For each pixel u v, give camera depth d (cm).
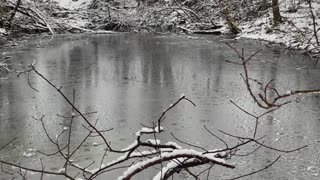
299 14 2434
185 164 295
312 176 672
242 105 1048
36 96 1131
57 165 718
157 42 2223
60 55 1789
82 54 1820
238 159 734
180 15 2836
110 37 2478
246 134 857
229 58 1689
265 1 2581
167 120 944
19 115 977
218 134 859
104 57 1745
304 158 736
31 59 1683
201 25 2678
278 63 1575
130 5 3094
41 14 2683
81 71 1455
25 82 1286
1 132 875
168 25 2844
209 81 1299
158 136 852
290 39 1975
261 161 727
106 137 842
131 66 1548
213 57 1725
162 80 1319
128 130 881
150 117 964
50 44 2136
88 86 1241
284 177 670
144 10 2889
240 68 1491
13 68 1498
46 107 1037
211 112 996
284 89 1190
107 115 976
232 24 2506
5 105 1051
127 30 2839
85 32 2722
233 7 2697
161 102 1077
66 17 2928
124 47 2039
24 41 2225
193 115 975
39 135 858
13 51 1884
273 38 2161
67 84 1265
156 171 682
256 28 2397
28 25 2583
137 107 1034
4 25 2405
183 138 841
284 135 845
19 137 848
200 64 1577
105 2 3025
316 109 1009
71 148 789
